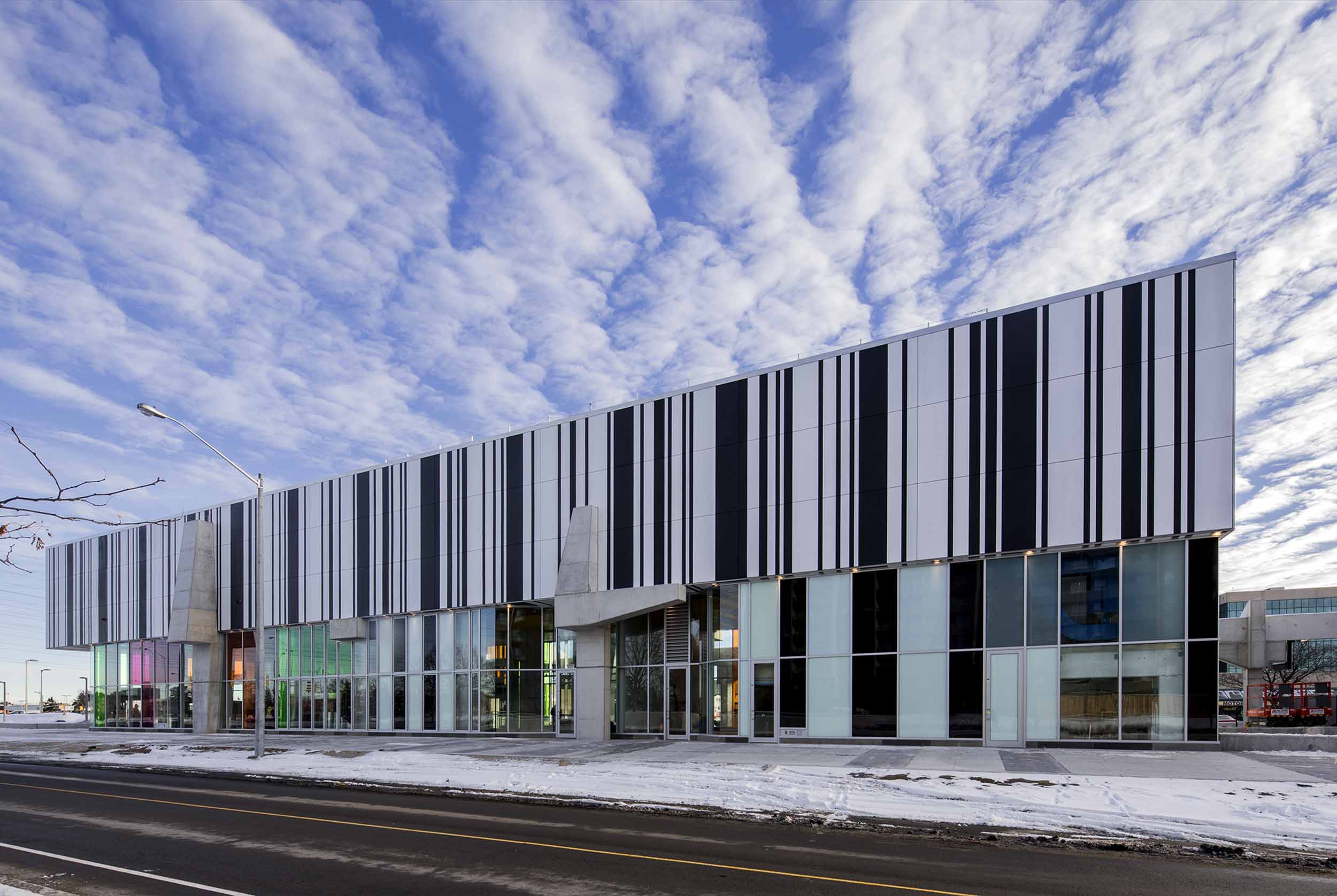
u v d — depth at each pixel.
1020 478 23.31
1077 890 8.93
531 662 32.91
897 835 12.01
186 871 10.32
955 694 23.78
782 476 27.11
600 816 14.25
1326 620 54.25
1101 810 12.83
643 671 30.56
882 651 24.97
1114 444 22.19
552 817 14.19
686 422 29.34
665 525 29.25
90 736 41.22
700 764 19.77
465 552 34.19
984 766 18.22
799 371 27.30
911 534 24.69
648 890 9.11
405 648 36.12
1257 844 10.91
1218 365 21.14
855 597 25.66
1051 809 13.04
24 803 16.94
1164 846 10.88
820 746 24.66
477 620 34.09
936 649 24.19
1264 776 16.06
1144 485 21.67
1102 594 22.28
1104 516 22.08
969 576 24.05
